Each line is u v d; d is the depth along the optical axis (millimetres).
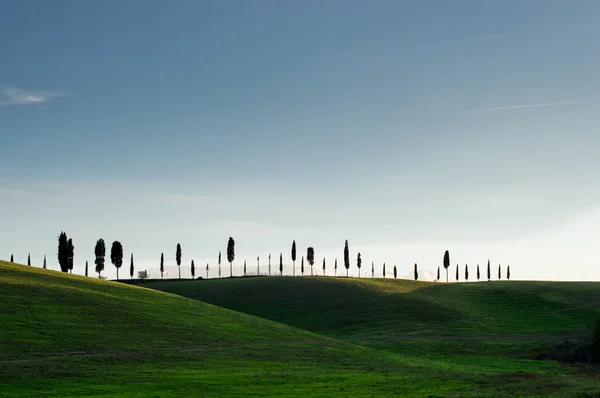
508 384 48438
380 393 42812
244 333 74812
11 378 44594
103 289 86312
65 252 138875
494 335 99188
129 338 62844
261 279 165625
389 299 131375
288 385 45875
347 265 199875
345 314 121062
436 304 128250
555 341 86250
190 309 85500
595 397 41062
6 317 62188
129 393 41219
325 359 62906
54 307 69375
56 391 41438
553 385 47594
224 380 47281
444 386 47031
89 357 53344
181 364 54000
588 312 121438
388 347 85250
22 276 82188
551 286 156375
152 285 168125
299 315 123875
